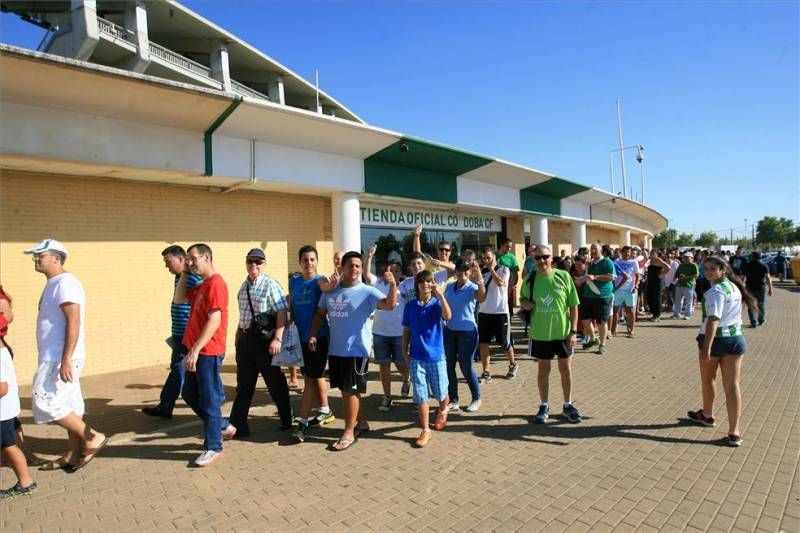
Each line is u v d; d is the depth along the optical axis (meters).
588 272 9.64
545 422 5.47
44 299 4.11
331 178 9.54
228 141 7.96
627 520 3.49
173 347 5.59
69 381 4.00
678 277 14.35
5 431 3.73
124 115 6.76
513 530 3.38
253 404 6.31
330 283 4.96
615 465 4.37
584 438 5.01
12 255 6.67
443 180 12.39
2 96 5.78
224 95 7.18
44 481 4.07
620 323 13.50
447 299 5.93
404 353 5.43
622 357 8.97
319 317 5.06
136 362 7.80
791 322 13.37
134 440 4.95
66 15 26.08
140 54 28.42
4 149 5.84
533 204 16.45
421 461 4.49
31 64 5.52
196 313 4.52
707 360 4.85
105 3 28.12
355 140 9.48
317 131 8.81
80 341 4.25
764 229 89.25
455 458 4.56
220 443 4.50
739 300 4.88
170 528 3.41
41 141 6.11
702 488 3.94
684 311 14.38
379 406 6.18
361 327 4.85
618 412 5.82
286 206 9.82
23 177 6.79
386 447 4.83
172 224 8.20
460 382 7.38
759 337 10.95
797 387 6.80
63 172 6.96
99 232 7.44
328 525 3.45
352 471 4.29
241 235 9.10
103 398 6.33
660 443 4.86
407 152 10.55
